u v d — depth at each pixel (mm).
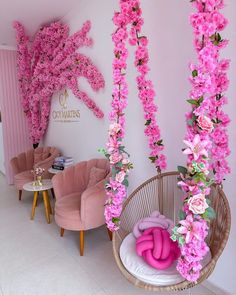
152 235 1615
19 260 2332
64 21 3484
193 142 1184
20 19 3521
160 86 2047
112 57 2666
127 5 1681
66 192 2900
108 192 1803
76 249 2494
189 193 1210
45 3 3059
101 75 2854
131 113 2449
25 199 4000
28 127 4805
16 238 2742
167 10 1893
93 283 1985
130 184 2566
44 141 4617
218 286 1806
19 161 4129
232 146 1593
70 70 3352
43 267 2213
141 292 1871
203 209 1151
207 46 1138
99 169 2770
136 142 2441
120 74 1778
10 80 4660
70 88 3393
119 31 1714
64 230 2859
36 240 2689
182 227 1199
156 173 2268
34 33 4113
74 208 2455
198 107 1183
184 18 1782
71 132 3703
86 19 3002
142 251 1537
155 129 1901
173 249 1507
